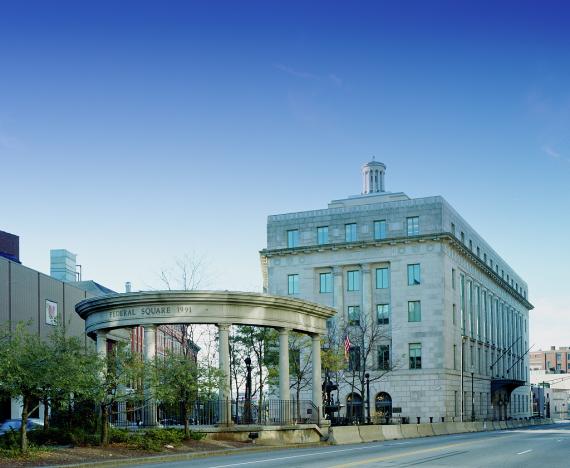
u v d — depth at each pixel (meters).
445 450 30.80
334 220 87.56
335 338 76.88
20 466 23.59
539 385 167.00
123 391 32.41
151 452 29.64
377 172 99.94
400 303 83.00
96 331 38.91
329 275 87.38
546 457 26.28
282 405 40.28
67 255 92.69
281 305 39.72
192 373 33.84
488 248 106.06
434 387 80.00
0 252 73.94
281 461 24.94
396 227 84.50
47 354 27.47
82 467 24.31
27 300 60.19
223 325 37.38
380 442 43.75
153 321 36.81
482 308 101.19
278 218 90.38
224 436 36.28
